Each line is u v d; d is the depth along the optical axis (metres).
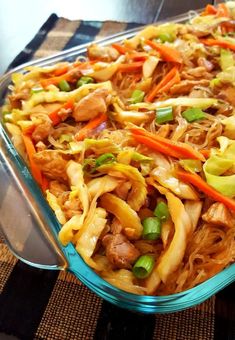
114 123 0.41
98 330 0.32
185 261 0.32
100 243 0.33
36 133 0.40
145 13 0.68
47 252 0.31
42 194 0.36
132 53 0.48
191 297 0.29
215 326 0.32
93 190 0.34
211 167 0.35
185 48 0.48
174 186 0.34
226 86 0.43
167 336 0.32
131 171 0.34
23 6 0.73
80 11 0.70
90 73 0.46
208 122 0.40
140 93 0.44
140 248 0.32
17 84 0.47
